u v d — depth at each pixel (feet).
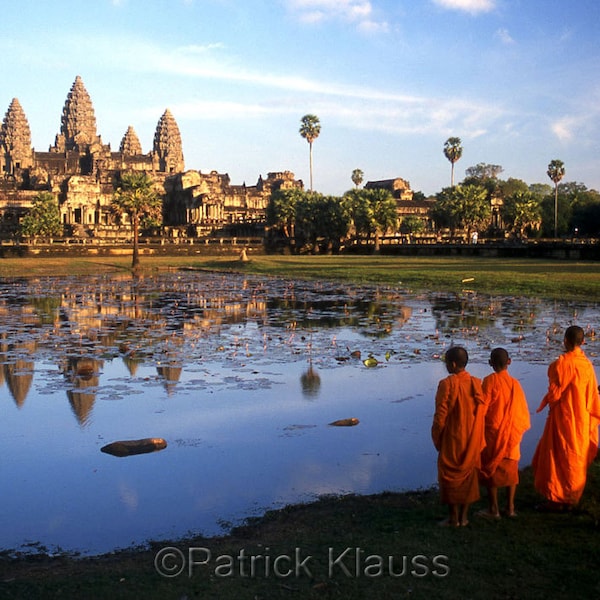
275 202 500.33
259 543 34.17
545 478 36.81
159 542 35.29
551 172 495.00
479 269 237.25
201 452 49.37
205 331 107.24
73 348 90.89
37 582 30.48
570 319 115.85
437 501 39.24
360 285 197.26
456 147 548.72
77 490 42.68
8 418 58.03
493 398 36.37
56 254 402.93
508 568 30.09
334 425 55.52
